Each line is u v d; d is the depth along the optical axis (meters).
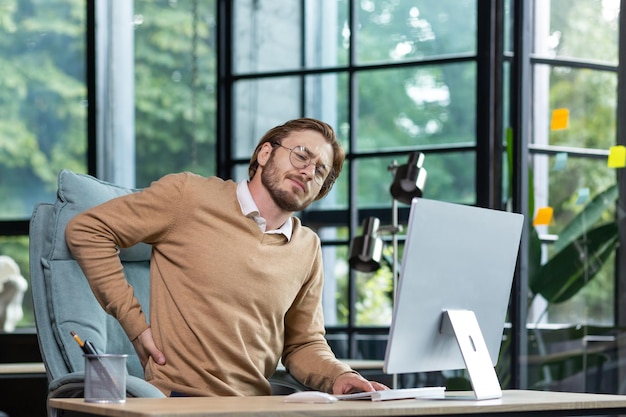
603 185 4.39
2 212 5.73
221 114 5.49
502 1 4.81
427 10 5.05
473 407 2.10
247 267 2.76
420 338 2.33
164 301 2.78
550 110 4.62
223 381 2.73
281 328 2.88
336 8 5.25
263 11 5.43
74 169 5.65
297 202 2.82
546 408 2.21
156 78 5.68
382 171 5.11
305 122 2.88
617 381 4.28
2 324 5.54
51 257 2.87
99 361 2.05
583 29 4.49
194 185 2.82
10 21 5.75
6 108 5.75
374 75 5.15
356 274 5.12
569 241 4.49
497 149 4.82
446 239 2.32
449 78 4.98
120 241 2.78
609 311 4.34
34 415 4.54
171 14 5.68
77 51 5.66
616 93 4.36
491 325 2.53
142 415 1.80
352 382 2.68
